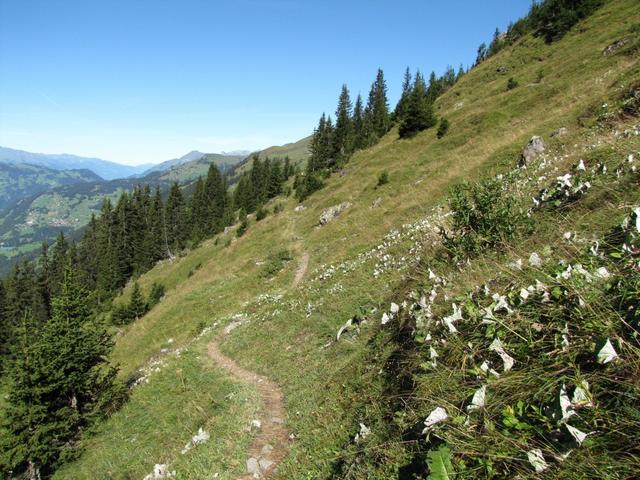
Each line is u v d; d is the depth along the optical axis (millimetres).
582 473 2037
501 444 2531
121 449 12094
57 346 15977
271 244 47469
